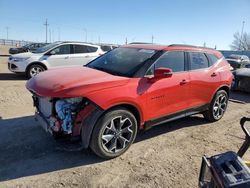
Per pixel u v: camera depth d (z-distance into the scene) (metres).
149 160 4.05
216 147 4.70
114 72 4.39
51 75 4.17
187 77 4.98
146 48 4.91
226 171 1.93
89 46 11.77
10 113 5.90
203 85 5.36
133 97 3.98
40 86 3.81
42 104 4.12
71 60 11.28
